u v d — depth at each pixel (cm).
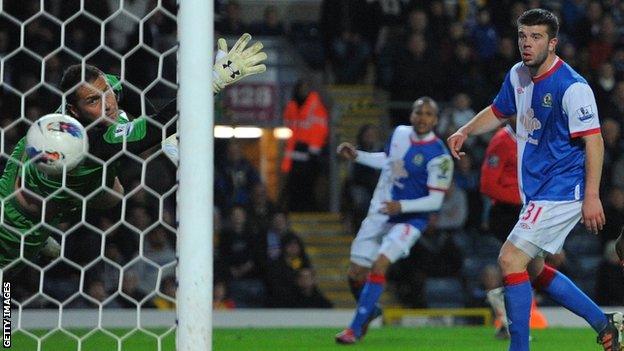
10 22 3888
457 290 3825
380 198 2533
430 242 3878
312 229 4528
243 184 3966
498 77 4447
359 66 4716
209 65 1255
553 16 1585
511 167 2317
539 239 1606
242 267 3653
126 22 4069
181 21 1255
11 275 1616
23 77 3844
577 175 1605
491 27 4606
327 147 4694
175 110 1359
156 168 3522
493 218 2375
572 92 1573
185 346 1249
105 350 2062
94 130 1442
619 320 1703
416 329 2833
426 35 4456
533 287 1747
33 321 3044
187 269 1250
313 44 4856
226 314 3262
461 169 4075
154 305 3391
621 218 3997
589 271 3978
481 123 1706
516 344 1623
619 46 4734
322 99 4816
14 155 1538
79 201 1563
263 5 5316
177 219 1263
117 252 3397
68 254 3341
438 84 4409
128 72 3900
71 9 3953
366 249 2528
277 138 4947
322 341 2414
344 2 4712
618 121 4309
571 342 2380
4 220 1545
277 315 3272
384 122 4797
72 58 3934
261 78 4819
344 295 4391
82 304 3322
